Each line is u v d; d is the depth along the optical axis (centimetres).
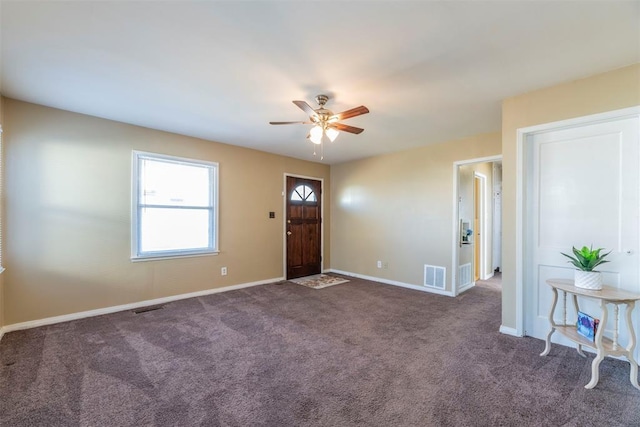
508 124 290
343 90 274
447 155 456
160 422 168
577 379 212
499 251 675
